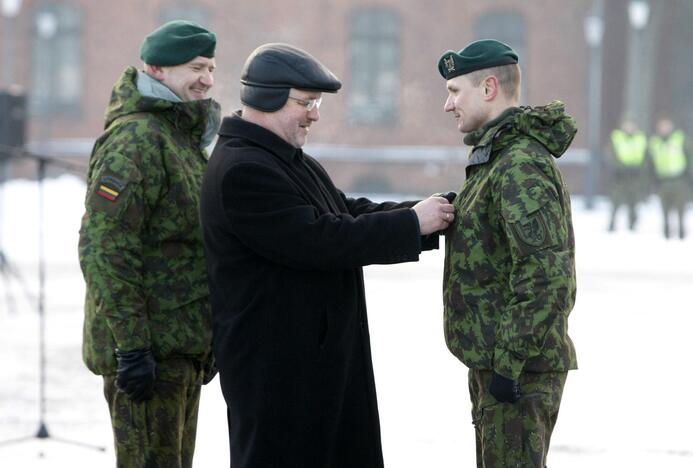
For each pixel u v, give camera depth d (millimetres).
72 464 12359
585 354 18750
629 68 79062
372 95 78500
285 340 8383
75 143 79188
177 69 9109
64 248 34094
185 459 9438
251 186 8250
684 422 14305
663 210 41156
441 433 13672
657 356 18609
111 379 9070
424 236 8789
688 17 83062
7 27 76062
